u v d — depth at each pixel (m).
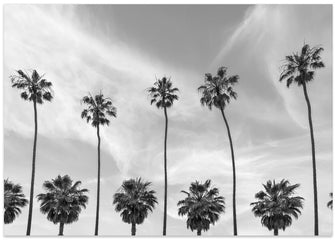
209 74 52.78
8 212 53.84
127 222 53.59
